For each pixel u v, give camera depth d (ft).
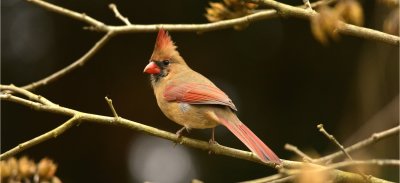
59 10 25.96
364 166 20.22
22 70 42.32
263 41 43.04
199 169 41.65
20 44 42.37
